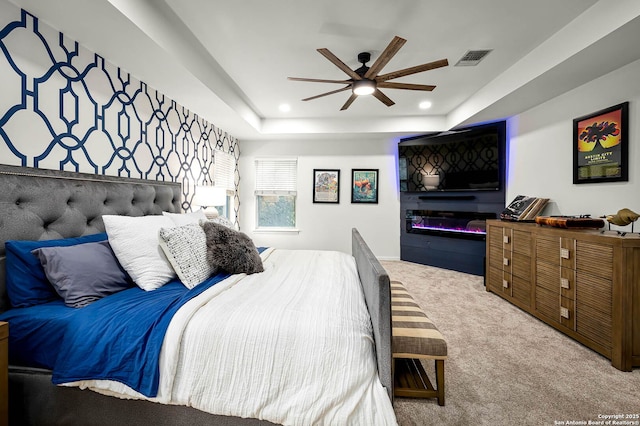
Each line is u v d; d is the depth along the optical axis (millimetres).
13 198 1455
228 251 1954
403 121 4625
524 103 3303
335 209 5344
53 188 1659
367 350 1162
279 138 5156
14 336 1288
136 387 1152
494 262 3379
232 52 2633
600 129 2555
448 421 1415
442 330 2418
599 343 1995
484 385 1692
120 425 1235
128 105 2426
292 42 2467
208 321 1219
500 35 2369
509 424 1399
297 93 3656
